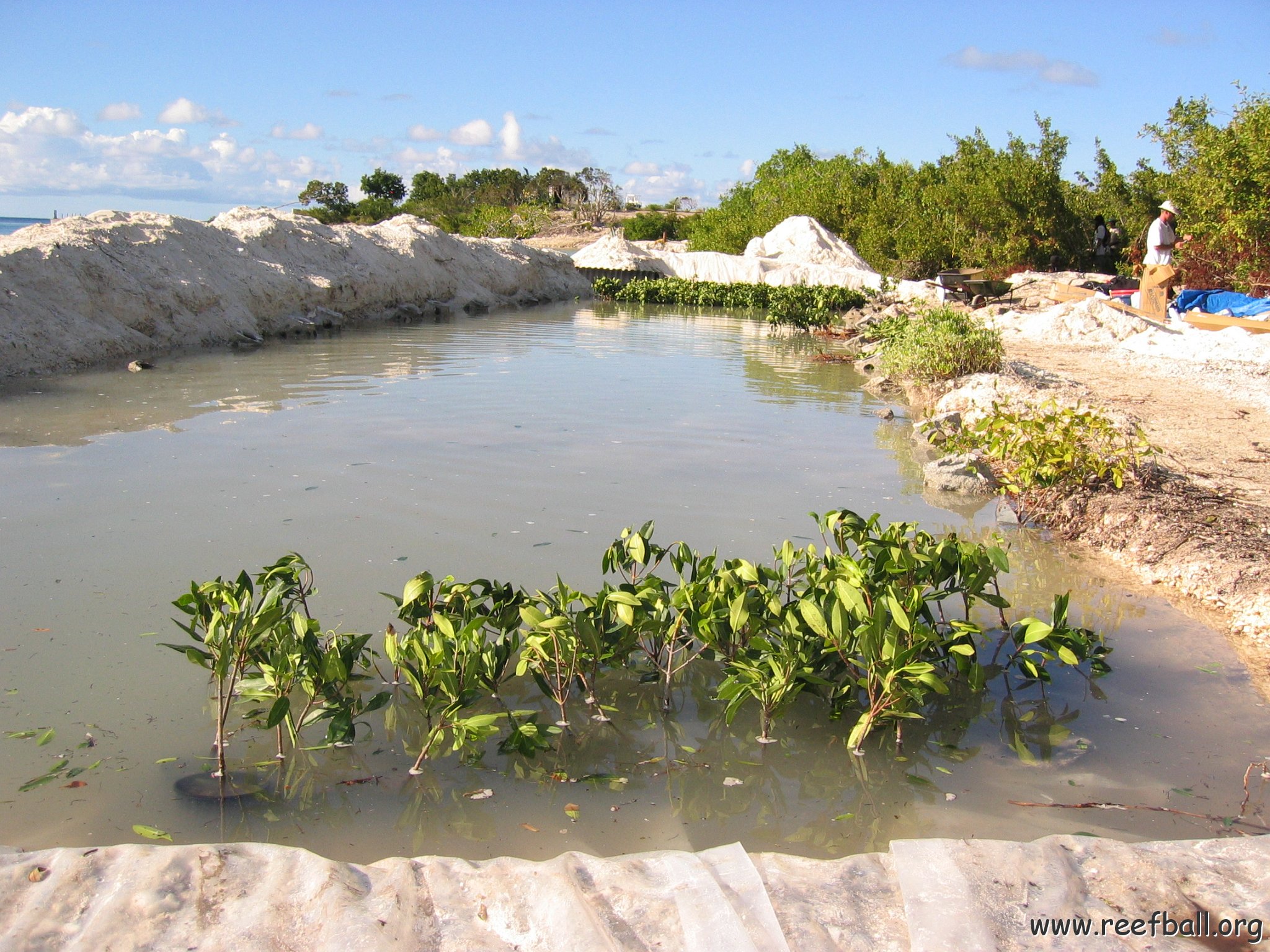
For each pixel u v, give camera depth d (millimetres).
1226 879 2328
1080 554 5379
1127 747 3375
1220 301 14445
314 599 4250
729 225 33344
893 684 3227
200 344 12164
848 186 31797
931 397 9672
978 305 19328
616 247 28281
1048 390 8859
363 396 9094
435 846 2730
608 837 2803
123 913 2119
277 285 14203
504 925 2148
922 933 2119
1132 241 24734
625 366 11867
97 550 4773
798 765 3256
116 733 3225
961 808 2994
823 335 16750
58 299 10562
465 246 21625
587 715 3572
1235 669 3963
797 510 5848
